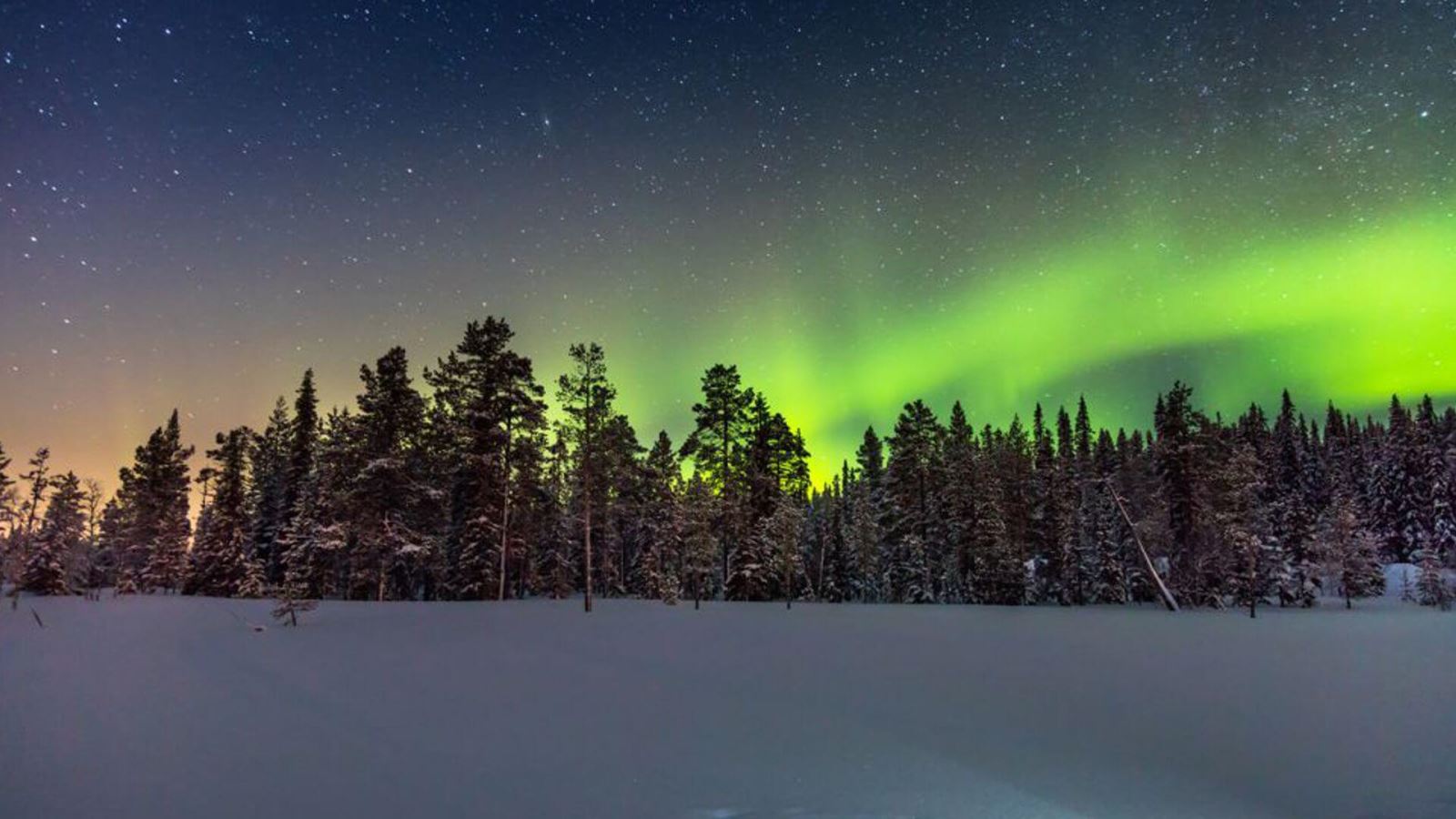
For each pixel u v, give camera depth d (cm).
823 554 5681
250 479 5872
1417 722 883
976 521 4734
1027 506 5250
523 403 4247
